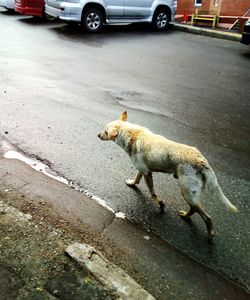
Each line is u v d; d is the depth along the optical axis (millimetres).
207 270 3316
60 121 6086
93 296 2830
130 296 2846
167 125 6160
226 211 4125
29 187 4297
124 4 13438
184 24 16203
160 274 3217
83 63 9484
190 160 3441
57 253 3219
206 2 18531
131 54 10695
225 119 6543
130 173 4758
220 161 5137
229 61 10562
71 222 3746
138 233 3705
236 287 3168
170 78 8727
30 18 15906
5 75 8141
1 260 3105
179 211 4090
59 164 4859
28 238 3385
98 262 3113
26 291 2842
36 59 9539
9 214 3680
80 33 13102
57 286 2896
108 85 7988
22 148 5191
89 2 12711
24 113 6305
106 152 5227
